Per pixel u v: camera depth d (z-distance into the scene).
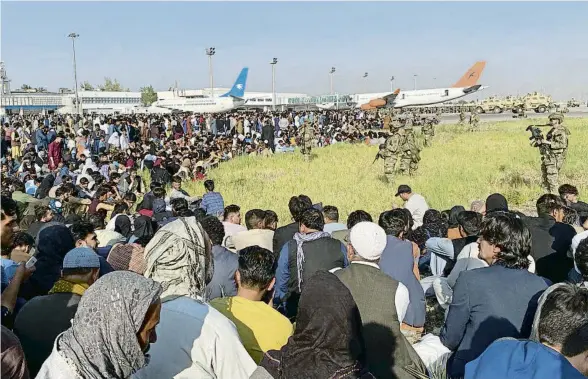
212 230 5.16
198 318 2.70
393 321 3.43
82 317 2.10
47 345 3.23
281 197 14.67
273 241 6.22
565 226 5.73
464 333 3.58
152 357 2.63
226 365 2.68
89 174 15.41
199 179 18.62
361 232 3.58
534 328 2.68
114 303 2.10
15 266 4.38
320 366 2.13
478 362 2.55
